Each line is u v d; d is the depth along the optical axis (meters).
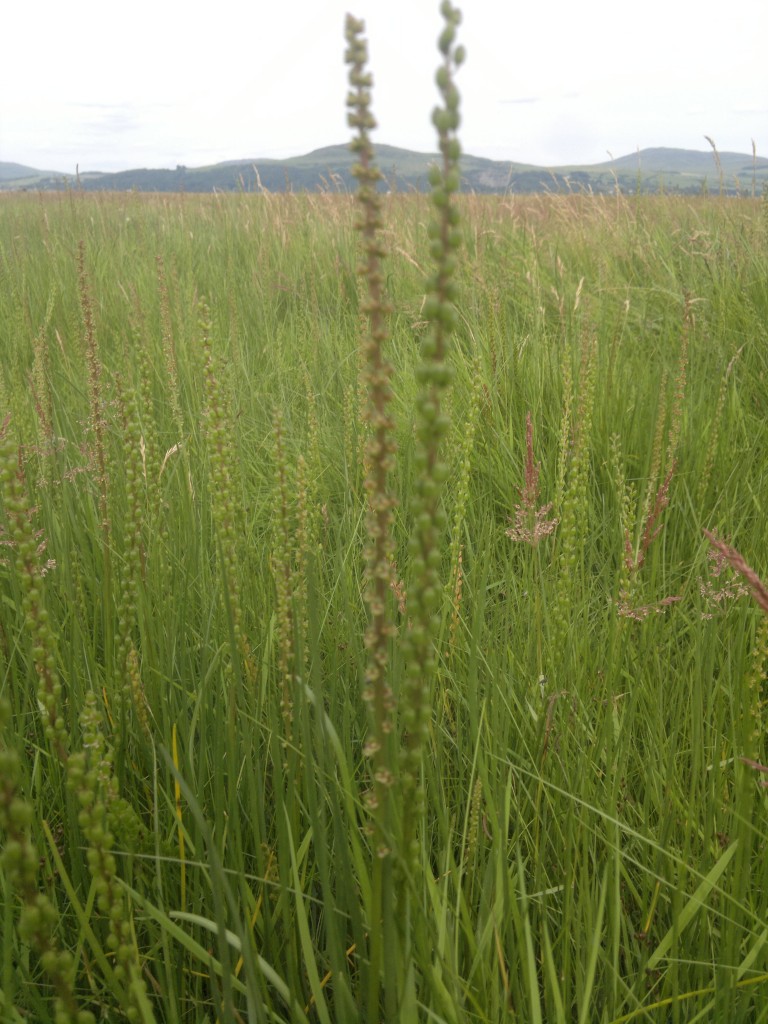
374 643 1.00
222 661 2.07
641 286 6.36
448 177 0.78
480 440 3.88
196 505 2.77
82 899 1.69
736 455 3.61
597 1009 1.61
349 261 7.22
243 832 1.83
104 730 1.99
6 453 1.13
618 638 2.20
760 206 6.64
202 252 8.17
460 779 1.90
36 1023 1.53
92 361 2.03
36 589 1.14
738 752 1.76
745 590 2.10
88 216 9.98
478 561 2.72
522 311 5.85
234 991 1.54
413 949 1.33
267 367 4.98
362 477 3.34
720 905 1.65
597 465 3.72
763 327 5.04
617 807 1.82
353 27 0.78
